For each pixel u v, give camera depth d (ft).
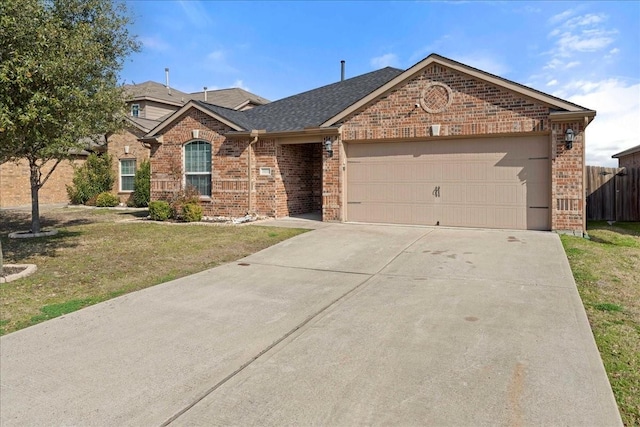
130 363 13.71
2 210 65.87
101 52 34.12
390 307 18.47
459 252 28.89
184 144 53.52
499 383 11.71
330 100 55.16
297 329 16.31
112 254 30.55
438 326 16.07
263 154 50.11
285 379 12.39
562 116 34.63
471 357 13.37
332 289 21.49
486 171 38.81
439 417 10.20
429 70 39.60
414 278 23.12
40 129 24.29
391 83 40.88
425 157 41.09
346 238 34.86
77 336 15.97
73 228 44.73
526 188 37.47
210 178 52.37
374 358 13.53
